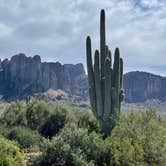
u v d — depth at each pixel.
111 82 30.72
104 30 31.50
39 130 41.75
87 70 31.56
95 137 20.67
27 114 44.47
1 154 22.33
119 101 30.64
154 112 22.09
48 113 43.44
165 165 20.00
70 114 42.62
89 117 39.38
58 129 41.66
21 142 32.31
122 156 19.81
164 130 20.62
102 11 31.75
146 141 20.31
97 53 30.83
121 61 31.97
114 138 20.91
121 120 22.45
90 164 19.23
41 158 19.86
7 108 48.25
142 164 19.50
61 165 19.41
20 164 22.14
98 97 30.44
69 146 19.73
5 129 37.03
